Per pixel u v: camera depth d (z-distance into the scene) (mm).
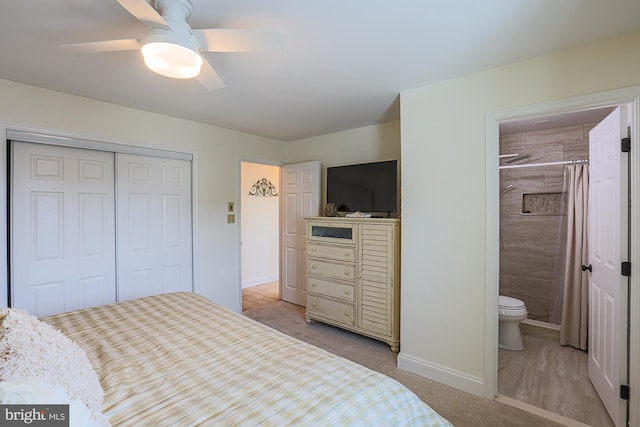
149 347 1383
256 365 1229
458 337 2246
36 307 2521
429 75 2205
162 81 2338
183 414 929
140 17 1221
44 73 2191
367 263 2973
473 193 2172
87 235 2789
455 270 2258
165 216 3299
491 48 1818
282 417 917
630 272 1724
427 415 1111
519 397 2135
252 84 2383
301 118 3334
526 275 3396
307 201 4184
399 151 3398
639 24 1562
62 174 2646
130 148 2988
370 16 1507
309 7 1437
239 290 3973
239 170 3947
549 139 3236
